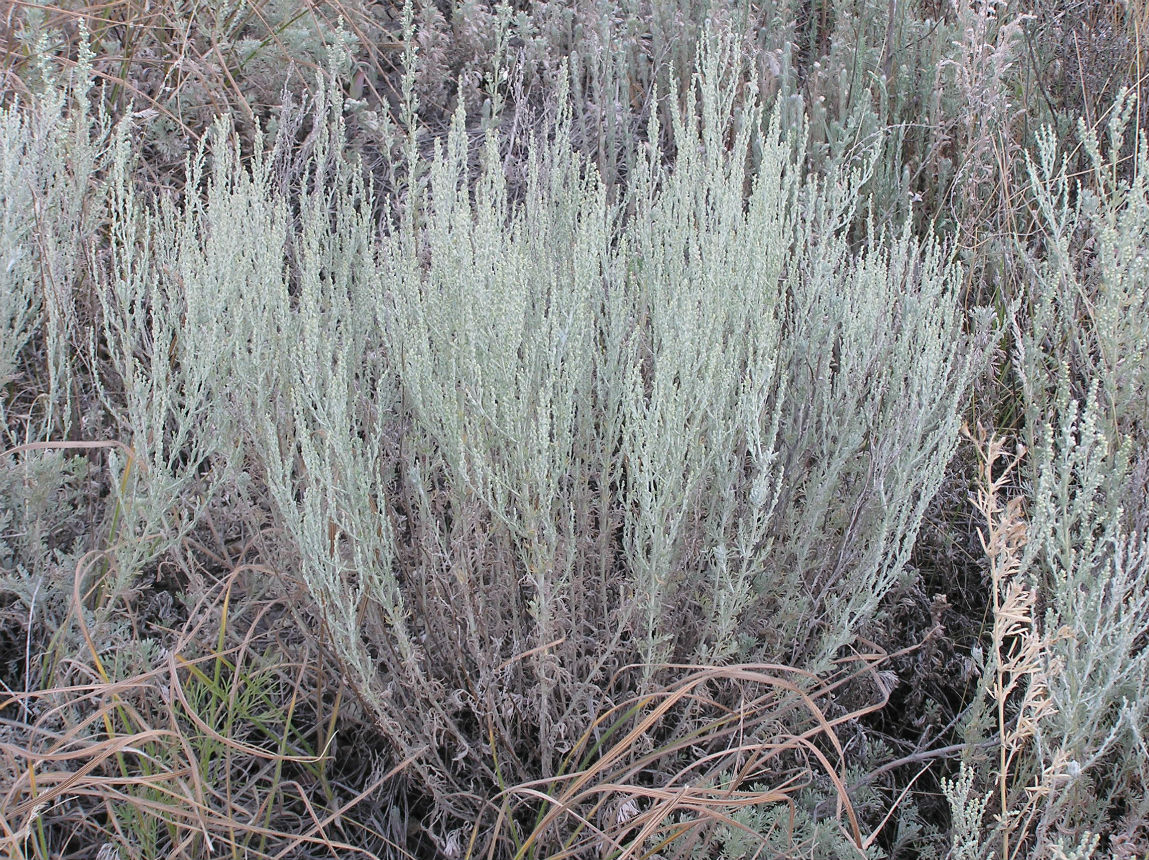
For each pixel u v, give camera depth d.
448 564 1.84
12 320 2.49
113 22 3.25
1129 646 1.65
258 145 2.34
